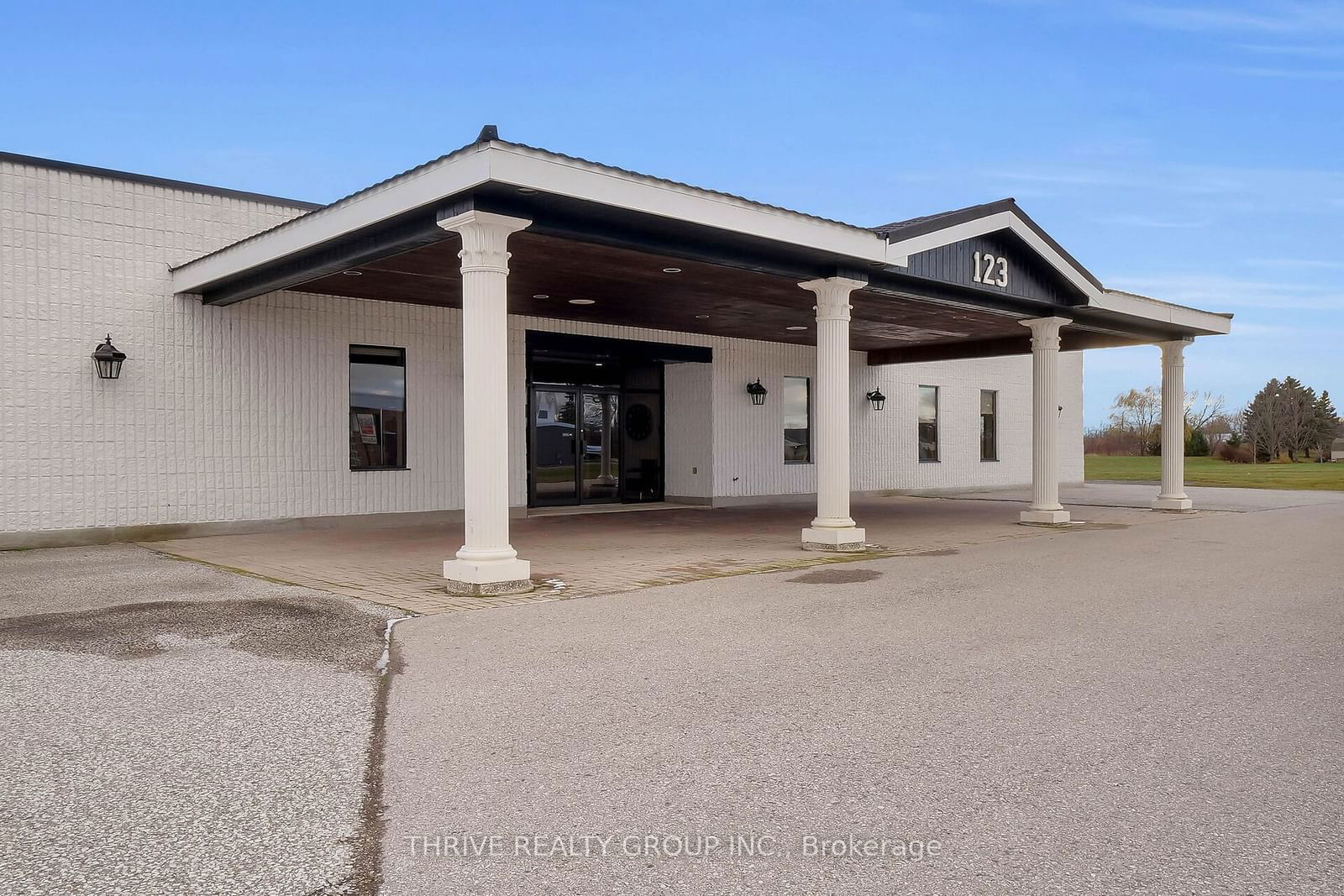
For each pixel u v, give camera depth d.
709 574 9.48
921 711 4.82
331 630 6.76
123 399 12.20
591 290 13.04
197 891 2.96
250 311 13.19
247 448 13.16
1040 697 5.09
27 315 11.55
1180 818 3.51
